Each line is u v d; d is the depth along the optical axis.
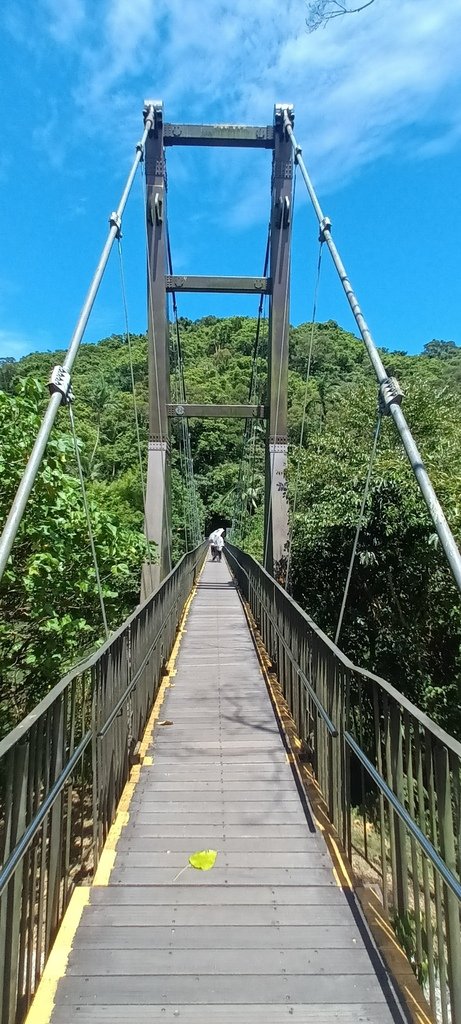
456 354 57.84
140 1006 1.97
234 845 3.14
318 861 2.99
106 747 3.25
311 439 10.88
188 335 57.22
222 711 5.42
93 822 2.89
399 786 2.26
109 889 2.69
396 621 8.42
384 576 8.30
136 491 19.09
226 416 11.25
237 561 17.05
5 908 1.75
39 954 2.09
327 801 3.49
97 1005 1.98
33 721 1.94
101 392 30.61
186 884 2.75
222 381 46.41
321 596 9.61
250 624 10.11
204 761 4.28
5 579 5.17
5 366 36.75
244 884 2.75
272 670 6.78
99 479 21.97
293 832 3.28
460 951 1.75
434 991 1.95
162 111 10.60
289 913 2.51
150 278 10.81
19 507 3.27
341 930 2.39
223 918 2.47
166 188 11.24
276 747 4.55
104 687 3.21
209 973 2.13
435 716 7.80
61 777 2.31
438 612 8.10
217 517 43.88
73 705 2.57
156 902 2.60
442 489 7.46
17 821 1.85
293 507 10.10
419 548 7.56
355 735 3.24
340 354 40.00
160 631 6.35
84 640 6.16
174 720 5.17
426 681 7.96
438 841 1.94
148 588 8.63
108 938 2.33
